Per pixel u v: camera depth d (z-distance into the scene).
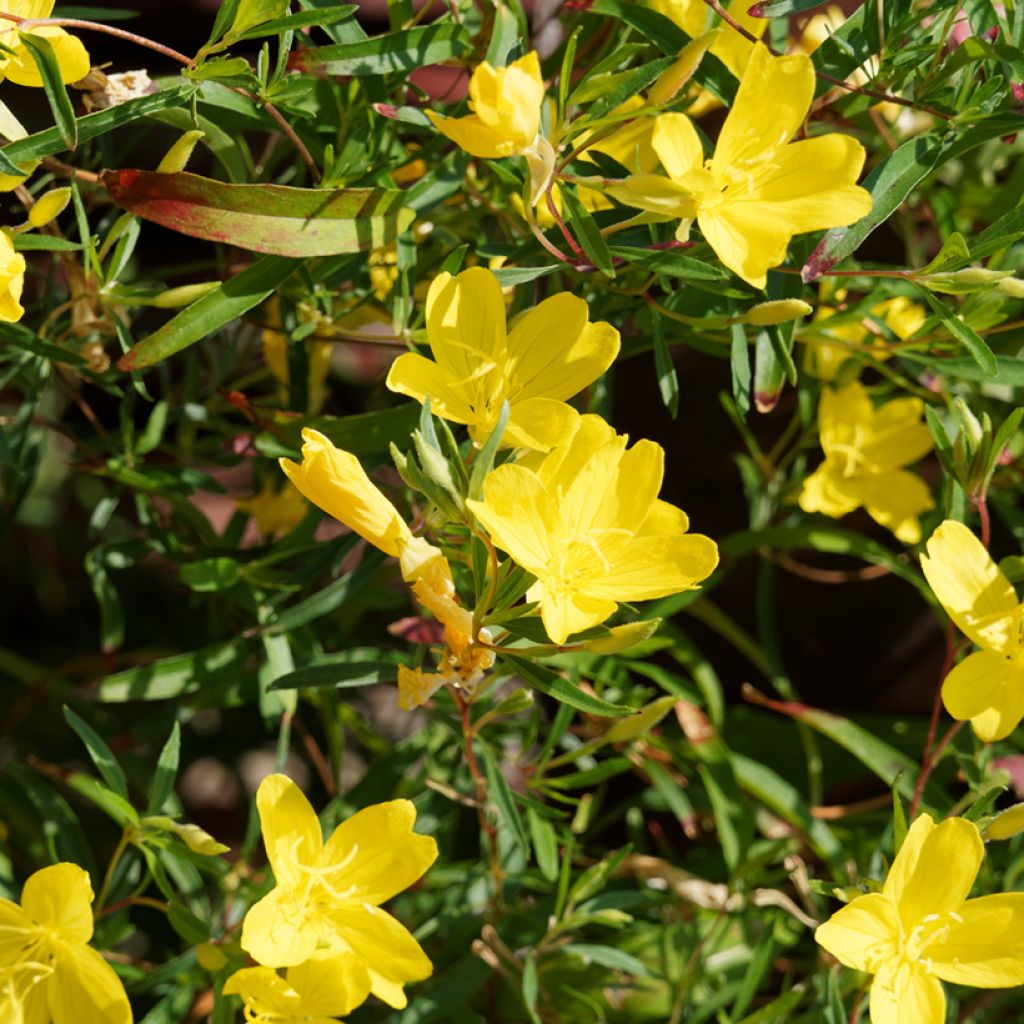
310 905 0.64
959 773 0.78
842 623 0.82
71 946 0.63
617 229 0.66
